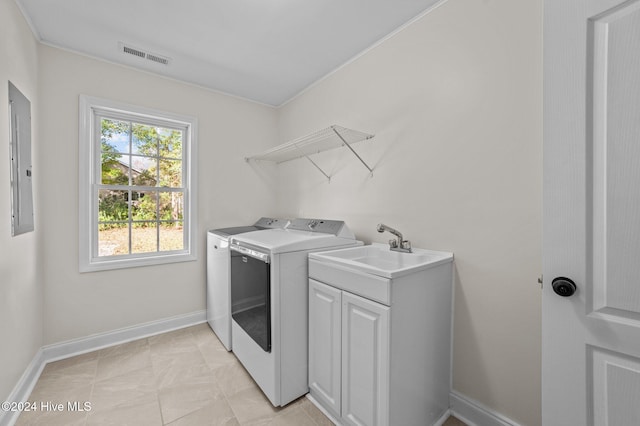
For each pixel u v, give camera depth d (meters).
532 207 1.25
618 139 0.78
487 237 1.40
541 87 1.21
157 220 2.52
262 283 1.63
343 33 1.88
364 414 1.28
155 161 2.52
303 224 2.27
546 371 0.91
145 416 1.49
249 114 2.98
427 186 1.66
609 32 0.79
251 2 1.60
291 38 1.94
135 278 2.35
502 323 1.35
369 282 1.25
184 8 1.64
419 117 1.70
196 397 1.65
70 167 2.05
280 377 1.57
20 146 1.57
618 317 0.80
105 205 2.29
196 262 2.64
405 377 1.25
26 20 1.69
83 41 1.96
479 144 1.42
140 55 2.14
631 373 0.78
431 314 1.40
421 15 1.68
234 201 2.88
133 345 2.23
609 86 0.79
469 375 1.48
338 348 1.43
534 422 1.26
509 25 1.31
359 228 2.13
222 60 2.22
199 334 2.43
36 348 1.83
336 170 2.35
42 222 1.93
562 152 0.87
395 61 1.84
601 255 0.82
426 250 1.66
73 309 2.08
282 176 3.12
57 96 1.99
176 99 2.52
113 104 2.21
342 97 2.27
